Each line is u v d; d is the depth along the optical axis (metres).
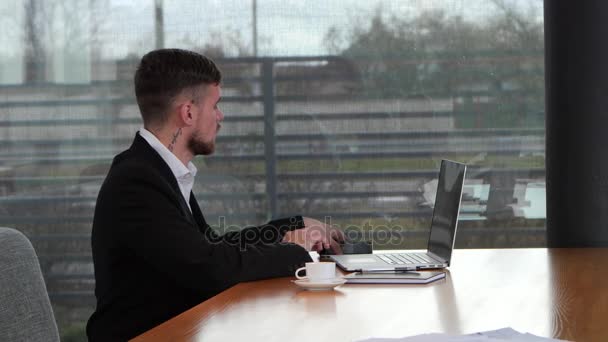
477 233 4.02
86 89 4.04
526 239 3.99
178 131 2.63
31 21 4.04
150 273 2.33
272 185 4.04
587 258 2.76
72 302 4.07
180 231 2.30
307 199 4.03
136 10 4.03
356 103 4.00
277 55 4.01
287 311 1.84
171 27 4.02
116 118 4.04
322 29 4.00
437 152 4.00
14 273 1.29
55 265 4.06
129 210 2.31
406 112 3.99
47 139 4.05
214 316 1.80
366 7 3.98
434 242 2.77
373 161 4.01
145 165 2.39
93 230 2.40
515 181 3.98
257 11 4.00
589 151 3.44
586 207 3.45
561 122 3.51
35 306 1.31
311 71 4.00
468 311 1.81
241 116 4.03
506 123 3.96
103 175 4.05
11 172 4.05
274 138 4.03
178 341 1.55
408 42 3.97
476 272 2.45
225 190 4.04
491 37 3.95
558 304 1.88
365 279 2.25
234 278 2.30
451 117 3.98
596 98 3.43
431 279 2.26
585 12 3.43
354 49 4.00
